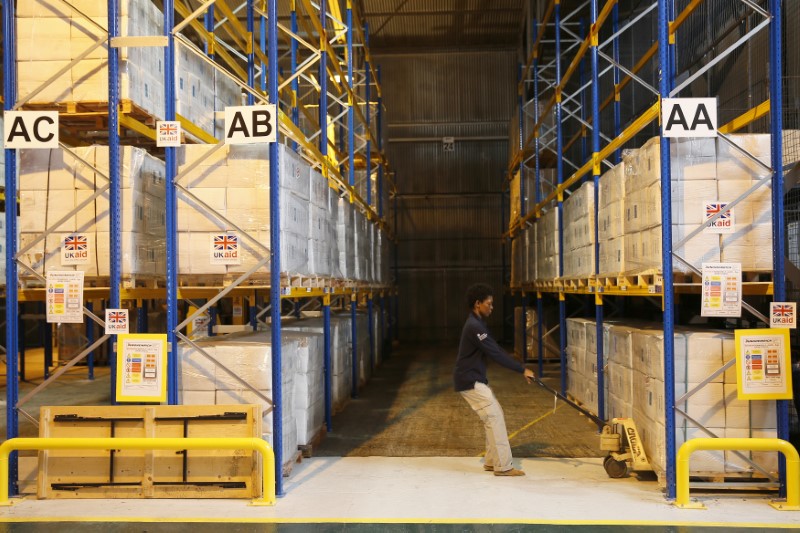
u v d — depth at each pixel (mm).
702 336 5547
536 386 11938
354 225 11000
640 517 4953
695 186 5605
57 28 5887
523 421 8844
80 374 13883
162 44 5660
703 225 5422
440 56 21750
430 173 21828
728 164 5602
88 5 5930
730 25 8992
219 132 8203
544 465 6598
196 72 7430
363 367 12164
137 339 5562
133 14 5949
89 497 5484
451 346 19984
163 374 5547
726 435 5473
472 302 6348
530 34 16438
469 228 21750
